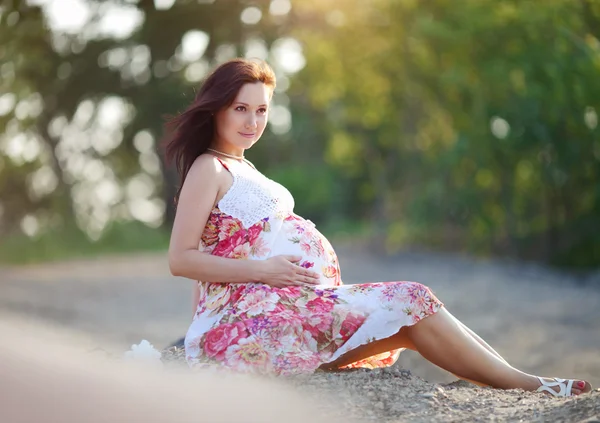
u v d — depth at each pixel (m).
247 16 34.62
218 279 5.00
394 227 31.77
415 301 4.92
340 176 45.22
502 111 26.52
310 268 5.13
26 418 3.37
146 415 3.69
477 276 21.97
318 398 4.44
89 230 34.53
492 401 4.59
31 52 32.44
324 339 4.91
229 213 5.11
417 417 4.28
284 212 5.24
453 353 4.97
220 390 4.37
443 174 30.81
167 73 37.03
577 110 24.55
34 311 14.56
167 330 12.83
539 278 21.95
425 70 28.91
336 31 30.78
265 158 48.78
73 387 3.76
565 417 4.13
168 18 35.00
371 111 33.19
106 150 38.00
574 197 27.59
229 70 5.25
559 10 21.95
